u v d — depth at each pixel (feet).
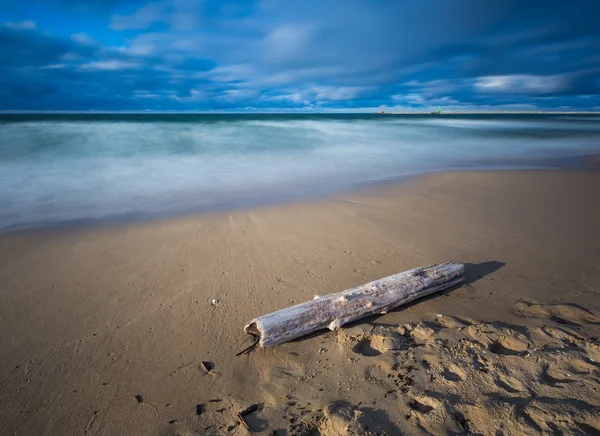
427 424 7.50
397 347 10.47
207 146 55.57
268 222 22.90
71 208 25.95
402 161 50.31
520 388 8.00
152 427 8.74
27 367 10.80
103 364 10.90
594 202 27.27
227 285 15.19
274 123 98.02
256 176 38.58
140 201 28.07
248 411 8.84
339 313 12.00
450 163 48.93
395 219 23.40
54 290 14.88
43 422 9.04
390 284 13.23
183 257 17.85
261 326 11.09
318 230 21.42
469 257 17.61
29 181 33.42
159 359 11.07
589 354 8.77
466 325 11.63
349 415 8.02
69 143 51.06
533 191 30.94
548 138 81.97
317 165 45.93
